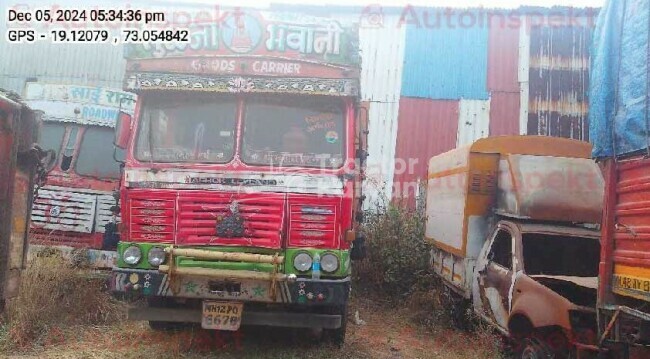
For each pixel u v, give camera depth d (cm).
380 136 1495
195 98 625
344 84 617
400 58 1526
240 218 578
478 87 1501
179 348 602
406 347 691
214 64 619
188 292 564
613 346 456
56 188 823
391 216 1003
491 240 698
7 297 442
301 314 575
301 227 579
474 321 735
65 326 651
